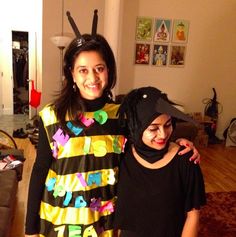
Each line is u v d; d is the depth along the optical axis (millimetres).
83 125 1058
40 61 5246
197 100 5367
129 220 1074
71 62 1032
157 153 1036
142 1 4711
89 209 1062
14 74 6641
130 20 4746
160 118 996
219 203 3047
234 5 5066
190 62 5164
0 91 6516
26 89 6855
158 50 4977
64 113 1056
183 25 4957
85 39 1011
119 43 4648
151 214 1038
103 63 1013
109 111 1107
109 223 1117
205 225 2627
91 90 1020
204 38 5105
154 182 1036
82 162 1053
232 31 5184
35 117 5309
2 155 2902
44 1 4492
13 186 2314
